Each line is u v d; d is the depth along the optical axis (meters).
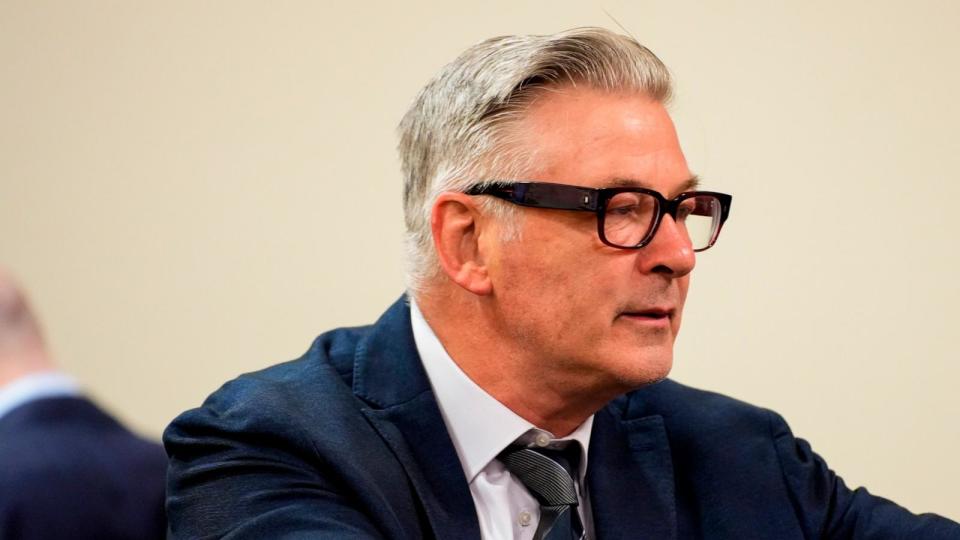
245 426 3.76
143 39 7.49
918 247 7.49
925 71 7.45
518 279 3.79
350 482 3.68
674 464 4.31
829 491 4.43
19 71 7.52
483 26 7.43
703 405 4.49
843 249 7.49
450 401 3.98
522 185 3.74
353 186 7.48
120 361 7.48
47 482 4.95
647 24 7.41
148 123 7.49
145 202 7.49
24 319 5.35
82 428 5.12
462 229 3.90
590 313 3.72
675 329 3.82
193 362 7.49
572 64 3.77
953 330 7.48
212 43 7.48
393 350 4.10
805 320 7.51
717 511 4.23
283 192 7.48
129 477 5.07
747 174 7.46
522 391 3.92
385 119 7.48
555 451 4.04
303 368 4.15
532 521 3.95
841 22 7.45
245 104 7.48
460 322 3.96
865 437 7.52
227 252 7.49
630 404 4.41
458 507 3.83
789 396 7.51
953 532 4.28
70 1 7.50
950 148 7.45
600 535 4.00
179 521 3.73
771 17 7.43
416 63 7.46
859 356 7.51
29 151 7.52
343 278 7.49
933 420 7.51
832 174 7.48
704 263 7.52
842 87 7.46
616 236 3.71
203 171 7.49
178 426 3.92
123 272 7.50
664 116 3.85
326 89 7.48
